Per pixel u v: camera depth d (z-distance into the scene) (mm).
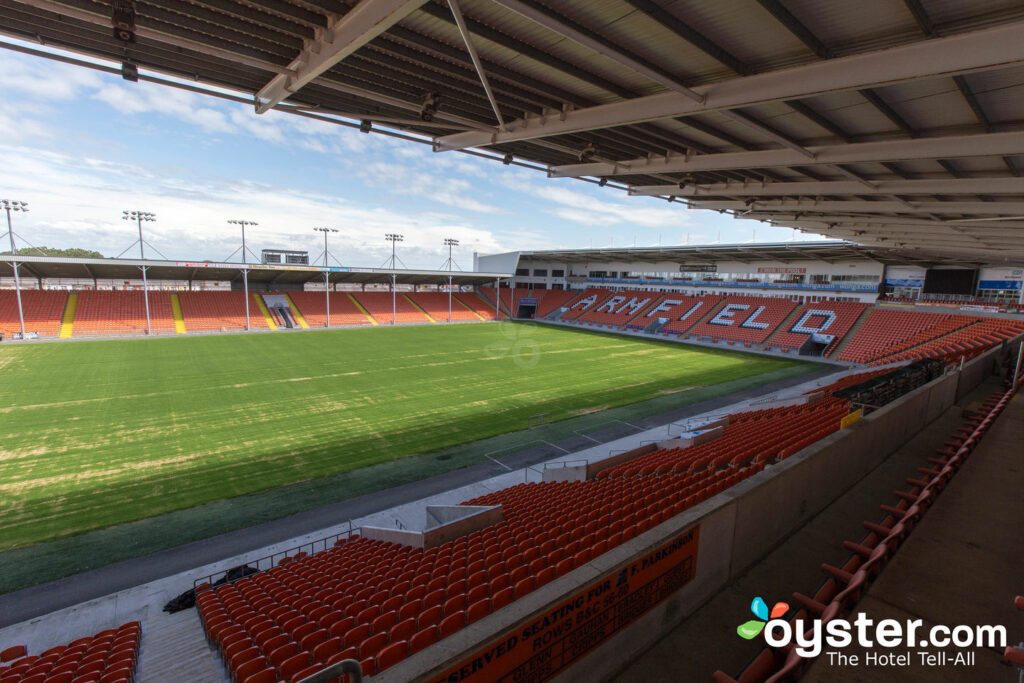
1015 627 3535
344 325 52188
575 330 55031
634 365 34469
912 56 6570
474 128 11781
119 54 8508
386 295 62000
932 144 9781
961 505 5512
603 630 3787
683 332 50969
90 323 41656
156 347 36250
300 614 6828
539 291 71188
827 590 4453
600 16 6762
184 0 6836
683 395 26094
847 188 13844
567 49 8008
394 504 13531
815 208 17047
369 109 11117
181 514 12812
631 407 23641
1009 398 10875
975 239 22641
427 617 5141
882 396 14328
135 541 11555
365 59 8719
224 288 56250
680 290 60688
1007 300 39312
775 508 5602
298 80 8602
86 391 24078
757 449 10047
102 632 8000
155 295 47938
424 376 29312
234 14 7141
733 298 54281
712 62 7863
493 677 3107
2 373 27281
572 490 11000
